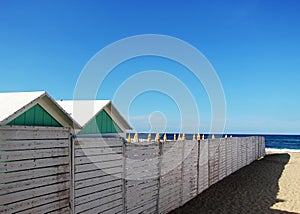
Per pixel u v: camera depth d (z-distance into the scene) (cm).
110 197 561
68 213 461
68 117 502
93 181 517
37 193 406
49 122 484
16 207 376
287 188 1137
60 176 446
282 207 872
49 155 427
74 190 474
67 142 461
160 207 747
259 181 1275
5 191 363
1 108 430
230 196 986
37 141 408
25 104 428
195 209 831
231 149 1493
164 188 768
